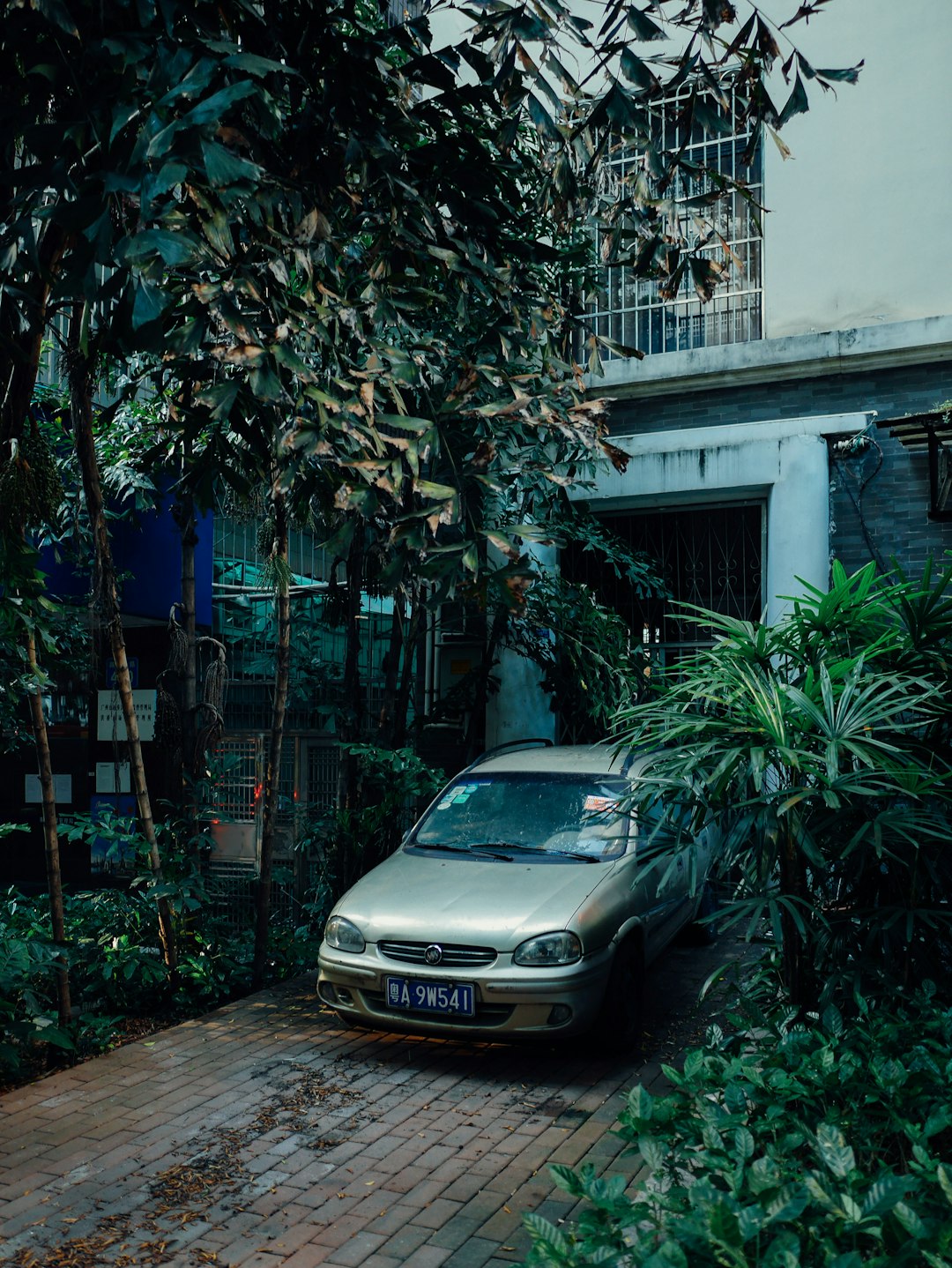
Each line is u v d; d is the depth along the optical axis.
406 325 4.32
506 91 4.08
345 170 4.30
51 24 3.18
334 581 8.54
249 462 4.80
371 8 5.91
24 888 9.73
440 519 3.57
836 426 9.29
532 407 4.09
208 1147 4.48
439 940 5.50
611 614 9.30
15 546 4.90
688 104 3.98
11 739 8.52
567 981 5.30
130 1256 3.60
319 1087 5.20
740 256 10.07
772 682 4.12
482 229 4.55
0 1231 3.77
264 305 3.75
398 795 7.98
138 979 6.51
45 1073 5.45
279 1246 3.67
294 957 7.47
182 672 7.43
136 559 8.91
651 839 4.22
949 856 4.06
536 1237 2.09
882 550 9.13
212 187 3.19
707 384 9.91
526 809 6.76
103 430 7.61
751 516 10.20
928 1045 3.06
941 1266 1.78
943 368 9.10
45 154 3.10
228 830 8.16
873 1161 2.76
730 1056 3.40
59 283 2.92
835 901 4.33
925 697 3.90
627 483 10.04
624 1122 2.57
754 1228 1.88
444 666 10.84
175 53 3.07
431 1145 4.52
